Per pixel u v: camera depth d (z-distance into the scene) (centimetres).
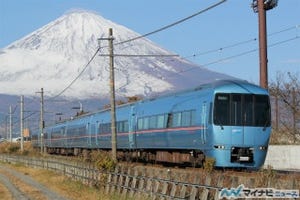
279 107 5344
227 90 2794
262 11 3478
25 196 3095
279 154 4031
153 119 3672
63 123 7288
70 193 3102
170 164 3581
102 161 2947
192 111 3008
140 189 2289
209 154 2808
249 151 2773
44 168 5556
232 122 2761
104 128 4950
